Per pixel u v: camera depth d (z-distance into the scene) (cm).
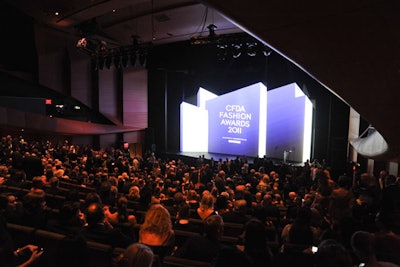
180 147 2631
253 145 2316
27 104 2316
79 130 2447
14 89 2308
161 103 2688
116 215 543
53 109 2495
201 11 1745
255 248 298
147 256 221
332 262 219
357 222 462
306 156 2122
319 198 746
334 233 450
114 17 1942
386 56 602
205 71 2314
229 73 2350
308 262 326
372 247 313
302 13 512
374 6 455
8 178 824
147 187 812
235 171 1895
